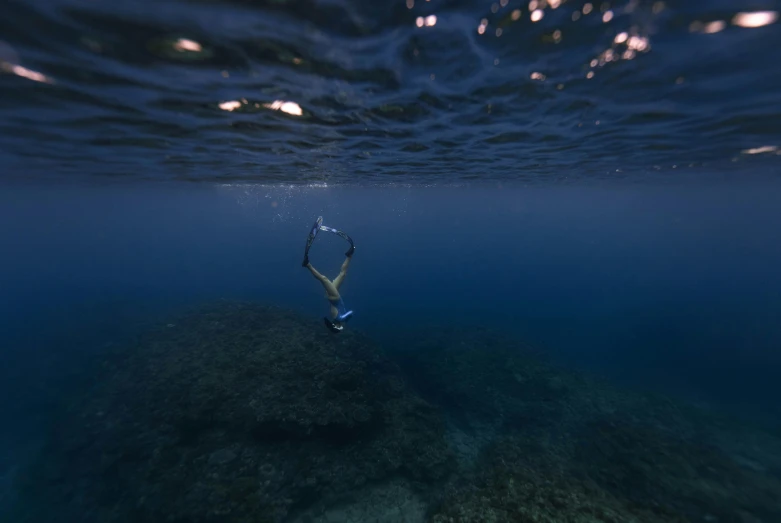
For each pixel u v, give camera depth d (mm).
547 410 15523
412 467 10805
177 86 6211
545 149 12641
